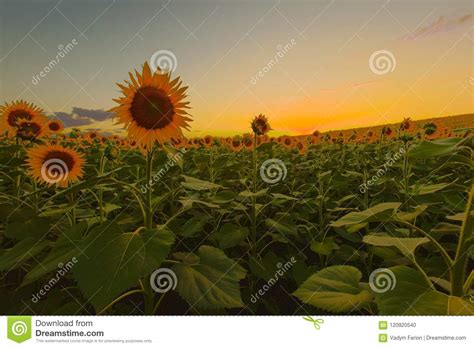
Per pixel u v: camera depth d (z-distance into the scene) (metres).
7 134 3.21
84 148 6.49
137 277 1.15
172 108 1.73
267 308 2.68
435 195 2.53
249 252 3.04
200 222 2.90
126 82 1.71
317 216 4.27
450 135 5.49
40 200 2.58
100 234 1.33
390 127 6.36
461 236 1.21
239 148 6.44
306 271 2.74
